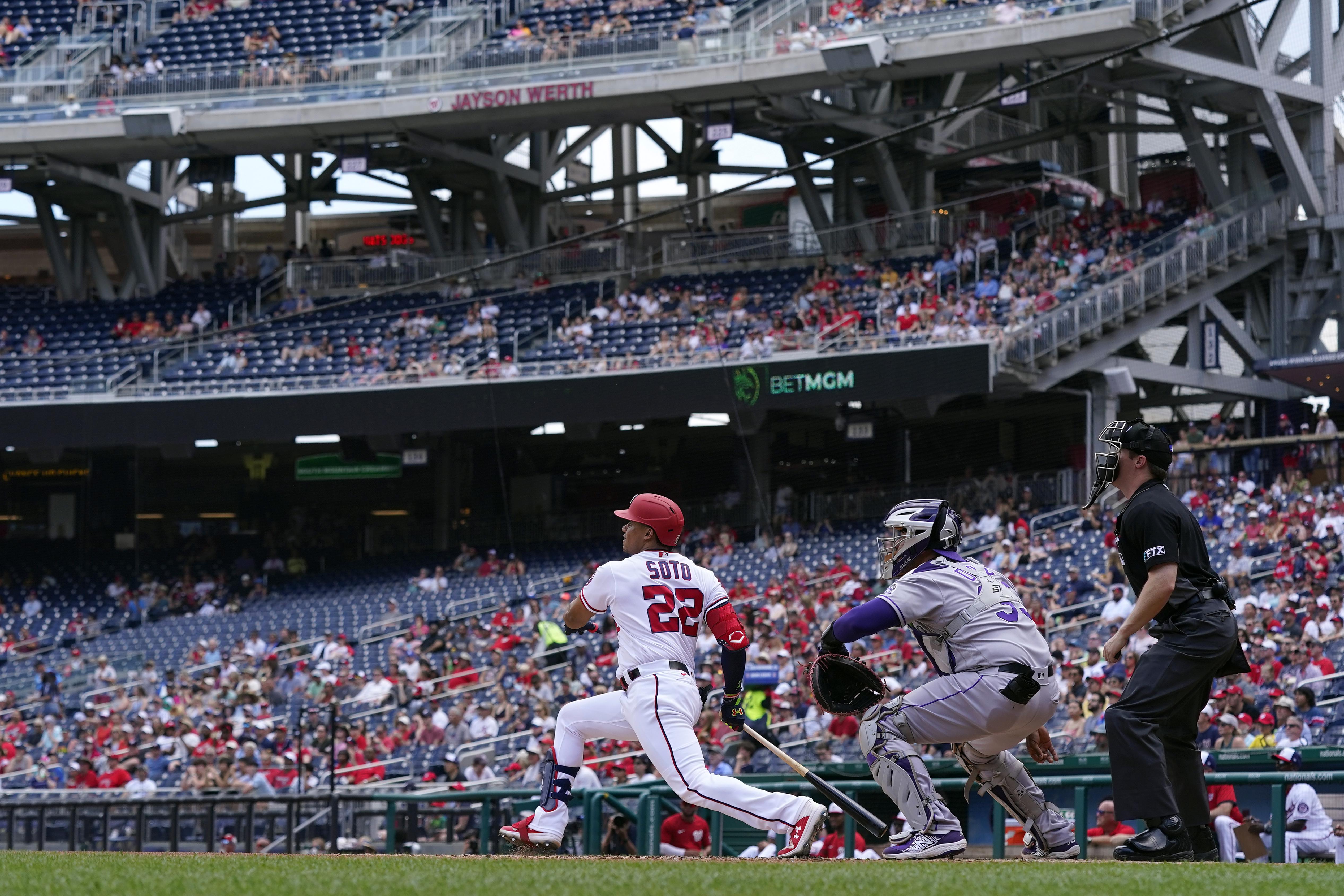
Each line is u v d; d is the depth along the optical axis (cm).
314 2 7000
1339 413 5706
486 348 6300
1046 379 5294
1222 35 5631
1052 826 1252
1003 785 1251
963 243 5969
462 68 6231
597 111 6091
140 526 7400
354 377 6197
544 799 1326
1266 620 3862
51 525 7456
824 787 1236
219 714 5016
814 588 5172
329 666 5209
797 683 4203
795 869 919
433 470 7194
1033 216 6138
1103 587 4475
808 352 5628
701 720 3766
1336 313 5703
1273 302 5869
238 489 7394
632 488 6644
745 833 2662
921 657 4081
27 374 6562
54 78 6638
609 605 1302
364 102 6206
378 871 883
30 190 7000
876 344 5506
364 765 4325
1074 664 3853
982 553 5028
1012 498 5456
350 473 6938
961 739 1159
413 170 6738
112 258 8488
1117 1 5272
